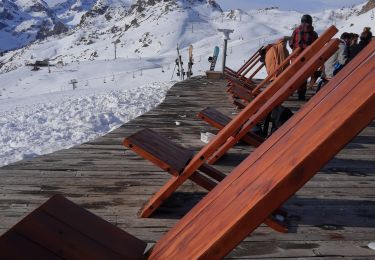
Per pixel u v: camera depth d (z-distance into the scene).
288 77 3.32
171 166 2.60
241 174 1.33
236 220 0.89
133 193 3.14
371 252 2.31
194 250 0.98
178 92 10.06
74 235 1.33
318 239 2.46
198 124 5.96
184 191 3.20
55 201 1.46
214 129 5.67
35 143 6.29
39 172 3.54
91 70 102.31
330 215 2.81
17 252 1.10
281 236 2.49
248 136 3.91
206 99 8.85
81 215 1.49
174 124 5.92
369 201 3.09
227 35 13.80
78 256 1.23
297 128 1.18
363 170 3.90
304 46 7.99
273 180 0.90
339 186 3.42
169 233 1.49
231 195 1.16
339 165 4.06
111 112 8.93
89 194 3.09
